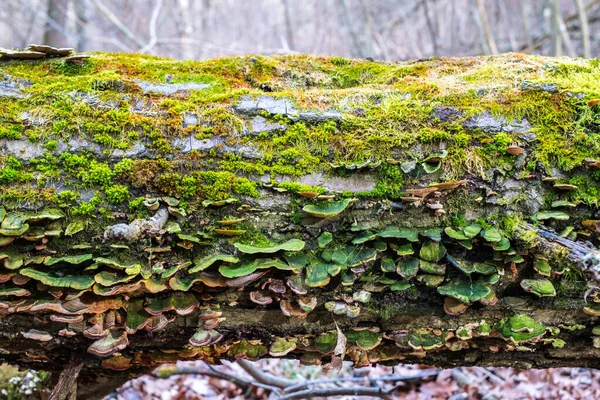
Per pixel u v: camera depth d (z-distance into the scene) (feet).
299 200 3.72
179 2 16.35
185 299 3.75
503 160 3.74
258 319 3.90
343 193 3.72
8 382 5.06
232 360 4.13
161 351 4.04
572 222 3.79
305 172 3.72
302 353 4.08
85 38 14.28
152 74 3.94
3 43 17.71
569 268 3.76
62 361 4.15
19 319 3.81
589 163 3.70
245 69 4.08
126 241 3.59
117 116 3.68
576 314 3.90
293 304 3.81
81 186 3.63
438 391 6.76
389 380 6.53
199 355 4.05
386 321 3.93
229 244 3.71
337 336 3.92
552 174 3.75
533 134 3.75
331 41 15.76
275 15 18.52
